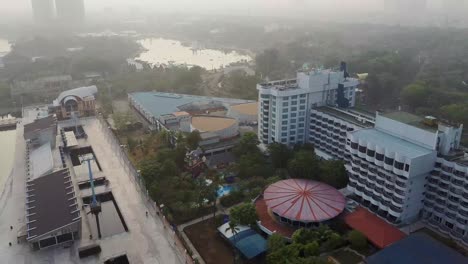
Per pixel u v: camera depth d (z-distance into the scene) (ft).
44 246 505.25
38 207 555.69
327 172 609.01
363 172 556.51
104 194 635.66
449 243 485.97
